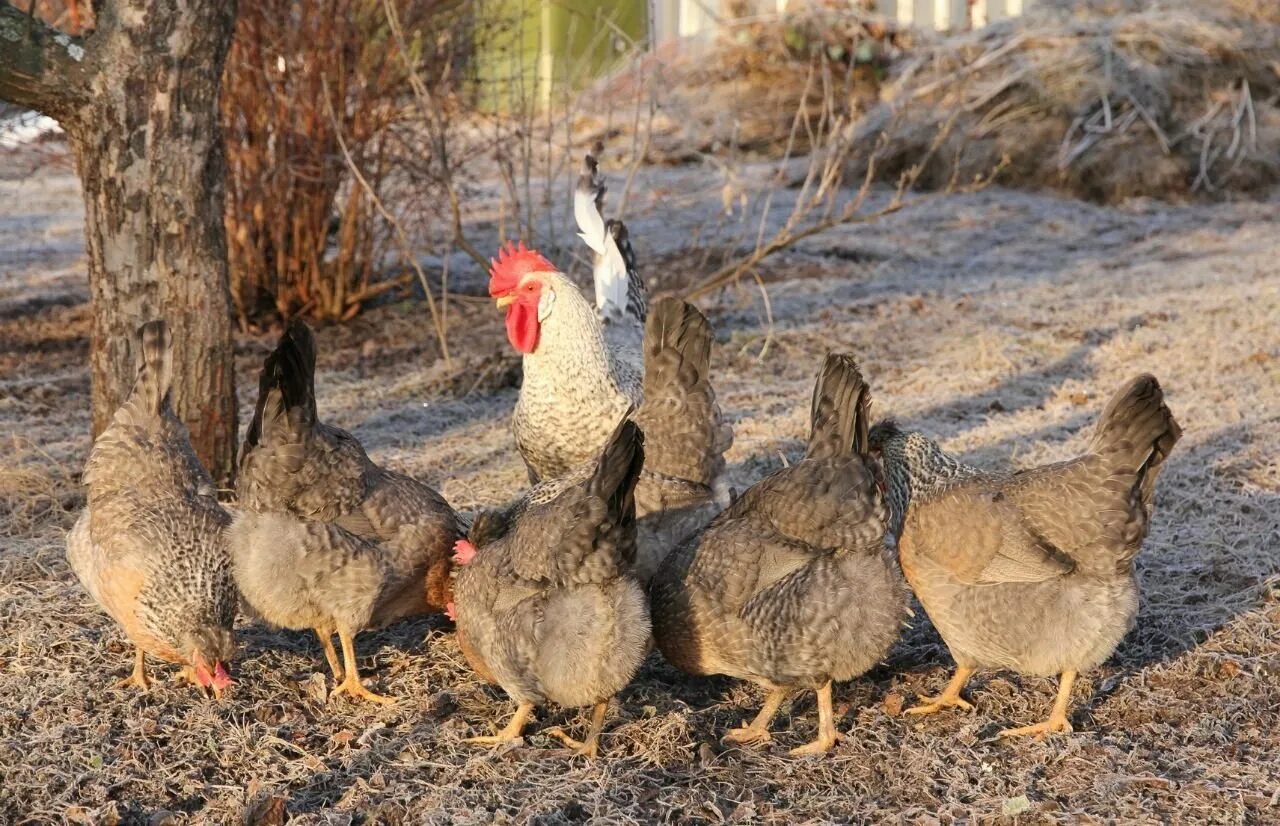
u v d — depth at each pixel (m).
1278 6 8.66
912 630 3.49
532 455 3.49
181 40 3.55
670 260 6.27
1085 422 4.25
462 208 6.56
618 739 3.15
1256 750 3.09
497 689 3.31
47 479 3.89
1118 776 3.02
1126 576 3.10
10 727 3.14
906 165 7.93
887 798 3.02
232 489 3.71
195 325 3.65
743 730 3.16
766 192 7.46
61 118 3.56
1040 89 7.99
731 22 8.81
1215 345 4.75
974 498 3.14
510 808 2.98
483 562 3.15
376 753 3.11
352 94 4.93
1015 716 3.21
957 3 9.32
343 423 4.34
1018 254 6.54
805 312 5.48
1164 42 8.09
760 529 3.13
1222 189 7.74
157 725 3.16
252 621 3.50
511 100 5.74
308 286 5.22
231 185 4.93
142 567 3.16
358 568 3.21
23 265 6.14
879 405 4.41
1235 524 3.73
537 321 3.41
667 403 3.29
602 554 3.03
